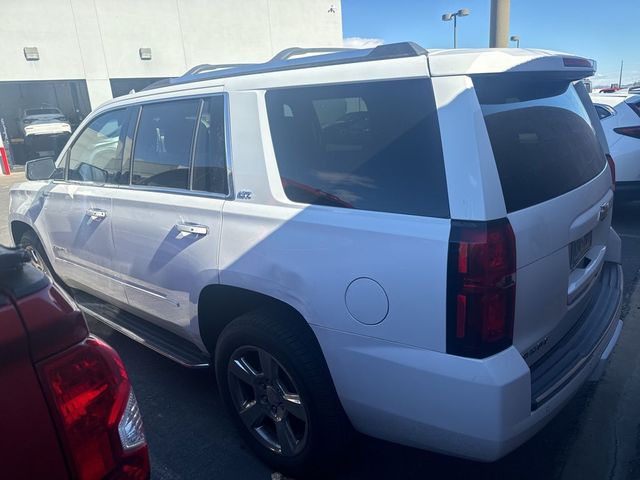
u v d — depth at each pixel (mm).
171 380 3566
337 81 2244
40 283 1386
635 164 6512
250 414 2676
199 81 2908
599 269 2750
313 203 2311
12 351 1246
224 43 24312
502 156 1965
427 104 2000
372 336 2078
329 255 2172
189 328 2957
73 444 1360
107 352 1483
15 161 23094
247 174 2543
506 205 1920
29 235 4594
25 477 1272
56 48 20891
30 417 1278
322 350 2256
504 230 1860
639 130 6453
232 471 2678
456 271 1853
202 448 2859
